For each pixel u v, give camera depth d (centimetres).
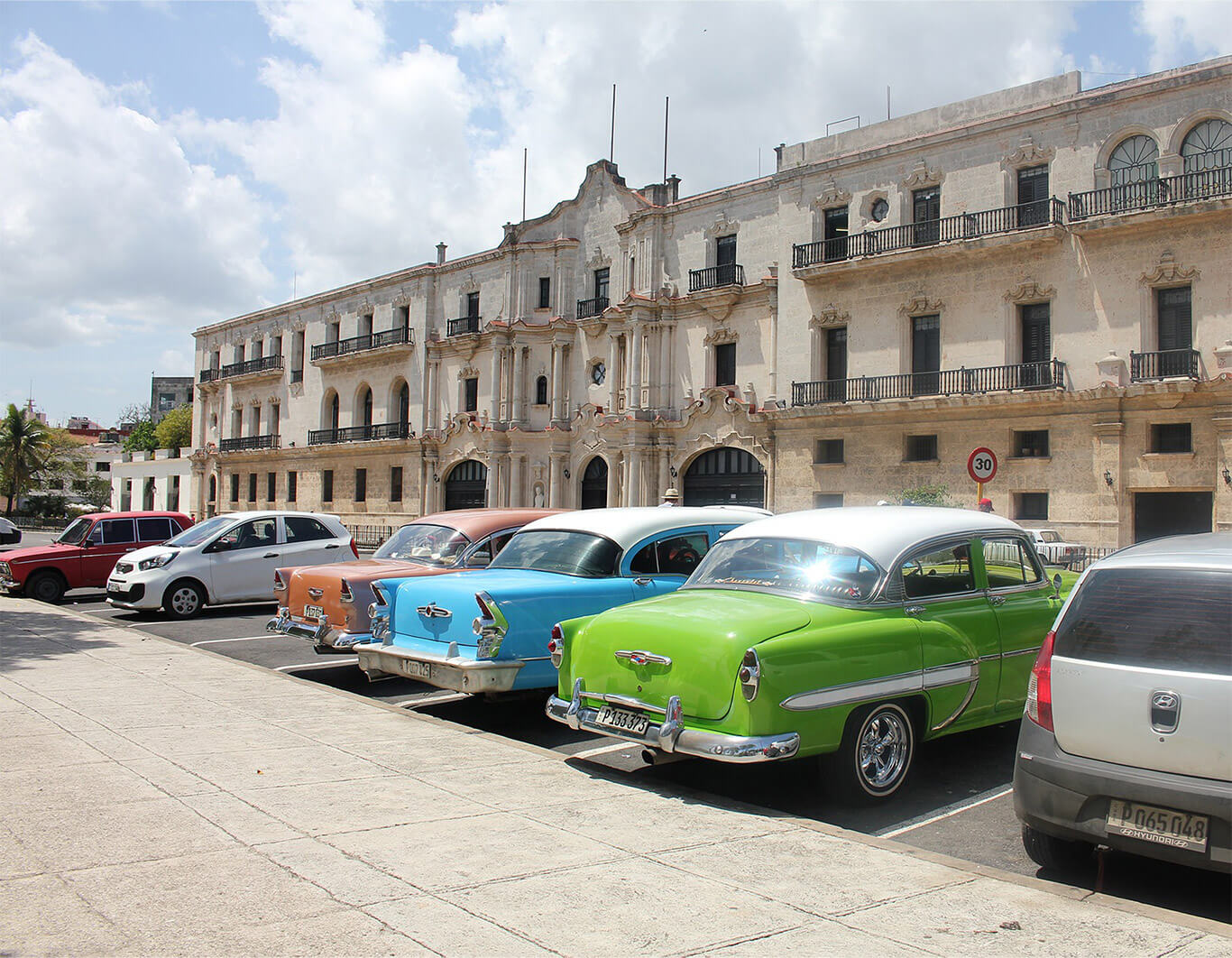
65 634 1312
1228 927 416
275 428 5612
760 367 3238
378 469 4769
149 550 1672
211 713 833
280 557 1712
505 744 747
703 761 754
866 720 632
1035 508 2598
